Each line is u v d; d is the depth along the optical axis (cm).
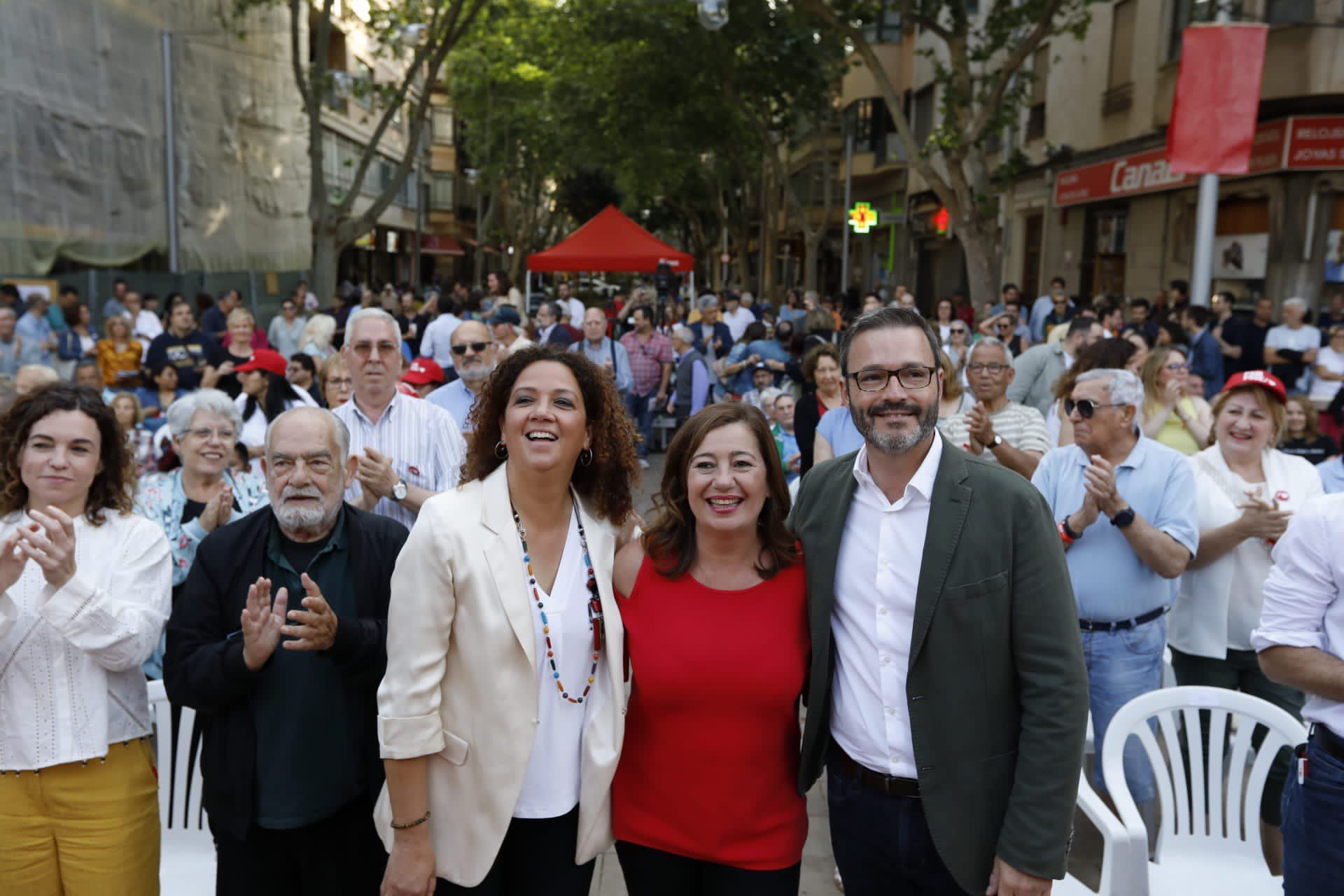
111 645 282
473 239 6303
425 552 260
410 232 5047
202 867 336
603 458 288
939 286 3231
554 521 280
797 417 659
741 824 270
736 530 269
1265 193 1532
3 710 285
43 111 1372
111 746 294
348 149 3747
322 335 1166
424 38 2141
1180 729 432
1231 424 426
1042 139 2372
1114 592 390
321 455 299
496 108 3944
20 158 1320
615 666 270
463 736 263
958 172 1712
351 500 421
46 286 1323
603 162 4106
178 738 352
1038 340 1856
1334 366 1192
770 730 271
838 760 282
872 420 260
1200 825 346
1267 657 276
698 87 2548
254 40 2133
